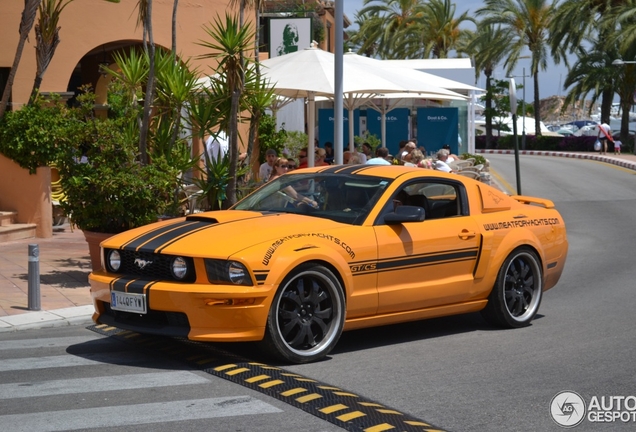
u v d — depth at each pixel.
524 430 4.99
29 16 13.91
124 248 6.56
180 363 6.47
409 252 7.02
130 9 17.75
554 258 8.40
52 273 10.84
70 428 4.89
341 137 12.51
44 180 14.33
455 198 7.69
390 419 5.10
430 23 48.50
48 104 15.99
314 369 6.32
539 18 49.19
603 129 44.28
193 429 4.88
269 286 6.09
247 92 10.86
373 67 14.69
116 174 9.90
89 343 7.26
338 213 7.06
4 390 5.71
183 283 6.17
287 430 4.87
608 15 42.41
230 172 10.62
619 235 15.99
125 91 12.09
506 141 59.09
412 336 7.61
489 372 6.30
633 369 6.43
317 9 35.28
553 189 25.55
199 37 18.81
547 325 8.16
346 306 6.64
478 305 7.73
